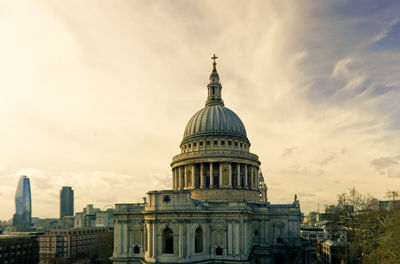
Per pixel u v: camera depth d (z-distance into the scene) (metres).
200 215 91.12
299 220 106.62
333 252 119.56
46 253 177.50
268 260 104.69
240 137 121.06
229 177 112.00
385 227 86.00
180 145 128.38
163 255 87.81
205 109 127.69
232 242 90.56
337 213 115.44
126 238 97.94
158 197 91.00
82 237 188.00
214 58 139.00
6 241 133.12
